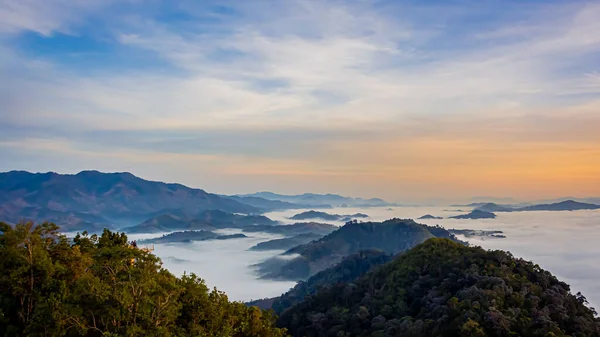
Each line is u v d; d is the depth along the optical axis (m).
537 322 62.03
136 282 32.44
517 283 76.25
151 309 31.86
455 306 69.94
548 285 80.12
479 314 65.38
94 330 33.09
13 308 34.19
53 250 37.12
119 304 31.33
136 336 30.33
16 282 33.47
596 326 64.38
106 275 34.09
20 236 34.75
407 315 82.25
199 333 34.16
